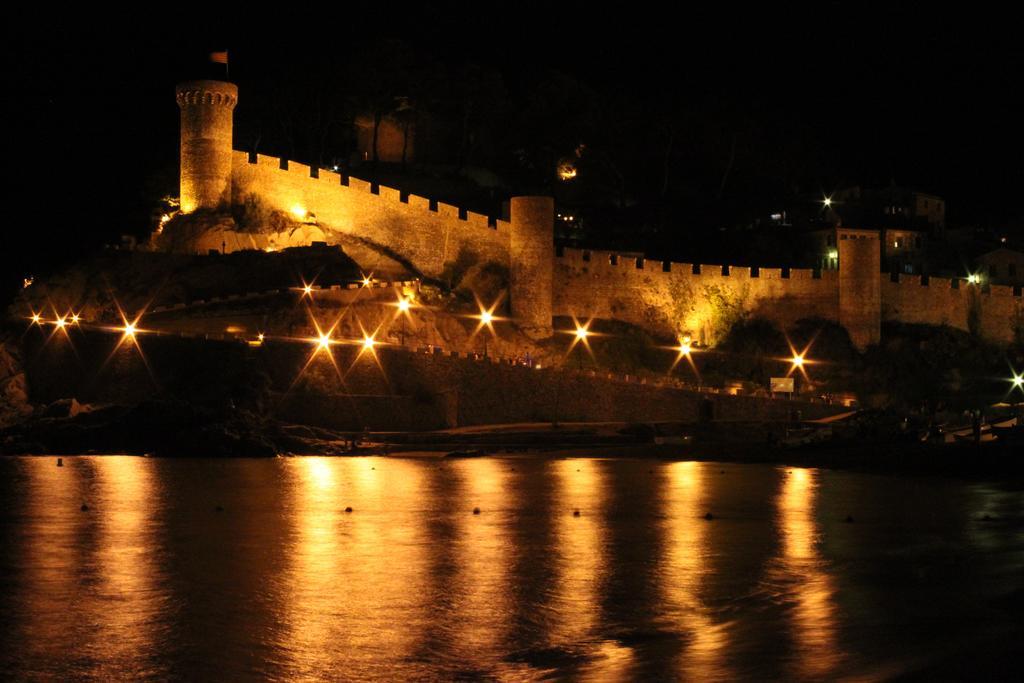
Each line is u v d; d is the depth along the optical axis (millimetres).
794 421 65500
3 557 23547
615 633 17453
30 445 52094
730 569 22234
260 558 23531
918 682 13961
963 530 26844
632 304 79438
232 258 72938
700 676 14977
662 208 115250
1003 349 87188
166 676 15461
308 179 80812
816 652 15820
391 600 19703
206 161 80438
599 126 119875
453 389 63531
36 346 67875
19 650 16641
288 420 59062
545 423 64938
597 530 27578
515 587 20703
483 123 117625
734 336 80875
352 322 65312
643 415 67875
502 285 76438
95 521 28719
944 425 67062
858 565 22312
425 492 35906
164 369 62219
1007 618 17281
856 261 80562
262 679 15328
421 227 78562
